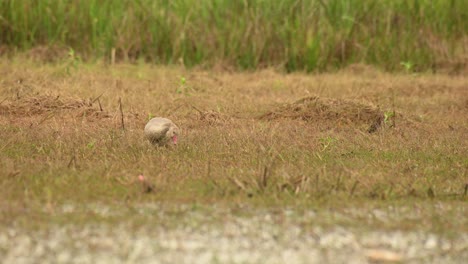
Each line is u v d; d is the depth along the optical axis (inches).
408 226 885.2
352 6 2401.6
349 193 1015.6
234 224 874.1
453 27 2440.9
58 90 1770.4
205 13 2327.8
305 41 2335.1
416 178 1119.0
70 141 1285.7
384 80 2124.8
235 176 1082.1
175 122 1508.4
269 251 797.9
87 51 2301.9
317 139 1355.8
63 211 907.4
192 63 2305.6
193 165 1147.3
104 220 872.3
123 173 1075.9
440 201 1005.8
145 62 2306.8
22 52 2266.2
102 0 2331.4
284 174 1061.8
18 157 1182.9
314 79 2113.7
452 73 2336.4
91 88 1836.9
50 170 1080.2
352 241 834.8
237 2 2340.1
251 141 1315.2
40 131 1359.5
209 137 1339.8
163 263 758.5
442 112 1749.5
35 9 2316.7
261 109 1680.6
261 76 2165.4
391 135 1424.7
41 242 804.0
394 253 803.4
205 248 800.3
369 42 2375.7
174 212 910.4
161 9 2332.7
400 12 2415.1
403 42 2385.6
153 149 1247.5
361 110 1583.4
